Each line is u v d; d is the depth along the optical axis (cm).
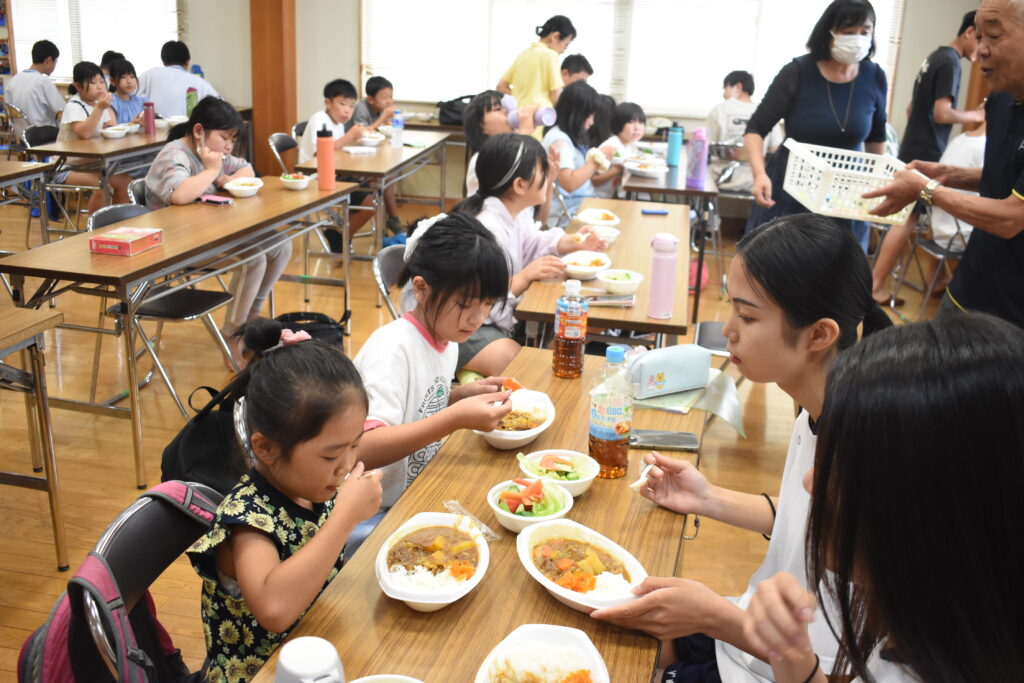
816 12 655
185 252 287
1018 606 68
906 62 645
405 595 113
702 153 466
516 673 103
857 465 70
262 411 121
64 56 770
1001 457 66
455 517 133
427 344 181
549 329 281
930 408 67
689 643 144
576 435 170
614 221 358
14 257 272
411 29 715
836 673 88
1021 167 220
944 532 68
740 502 147
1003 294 231
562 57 703
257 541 122
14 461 296
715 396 195
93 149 505
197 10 736
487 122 427
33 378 223
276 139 523
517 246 281
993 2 209
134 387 275
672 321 240
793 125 364
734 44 676
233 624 128
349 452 126
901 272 502
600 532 137
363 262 569
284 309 467
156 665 129
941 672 72
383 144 580
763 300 132
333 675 90
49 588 231
